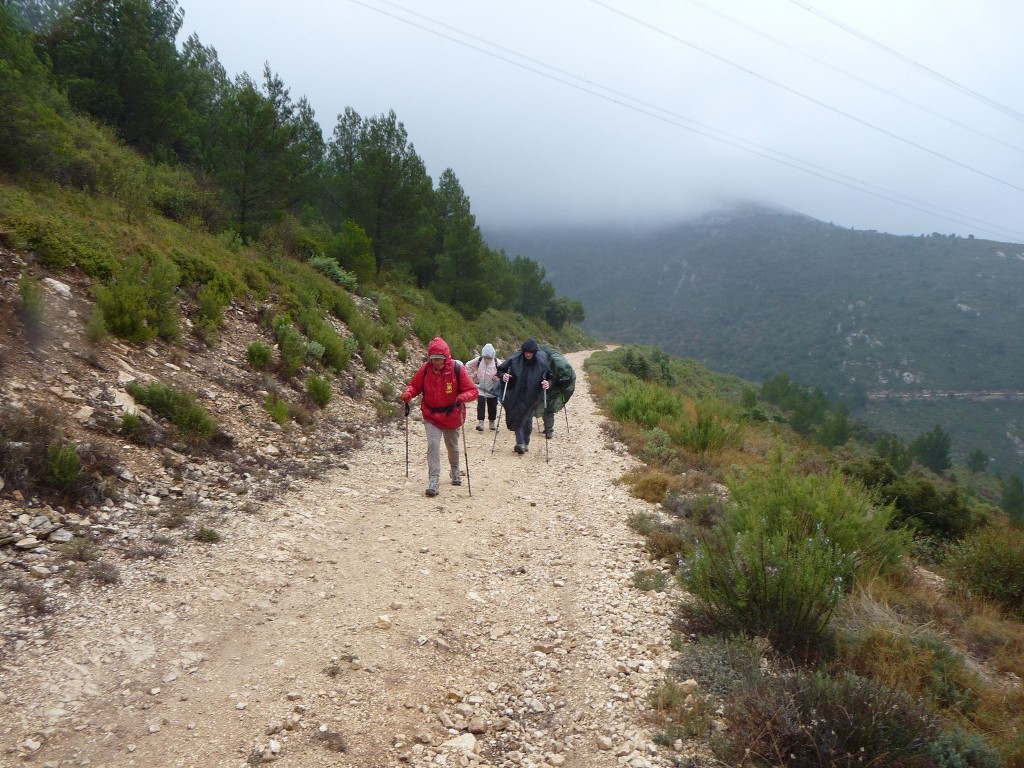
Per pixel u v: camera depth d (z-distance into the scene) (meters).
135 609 3.81
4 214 8.11
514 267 63.72
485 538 6.11
